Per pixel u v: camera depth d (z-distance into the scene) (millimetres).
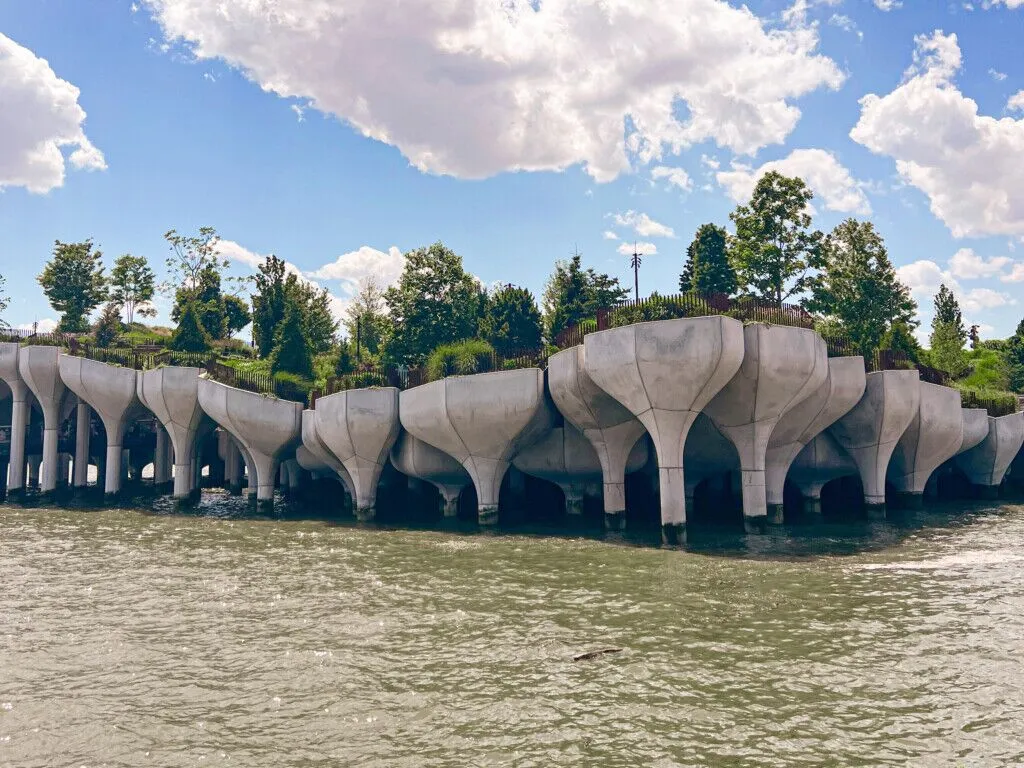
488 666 14312
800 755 10359
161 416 43031
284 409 39812
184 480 43188
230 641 16312
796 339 27266
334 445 37062
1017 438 43250
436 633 16625
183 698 12938
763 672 13680
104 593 21281
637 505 38125
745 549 26219
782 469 32188
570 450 34312
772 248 48188
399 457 37031
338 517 39062
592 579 21703
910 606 18094
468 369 34438
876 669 13727
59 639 16641
